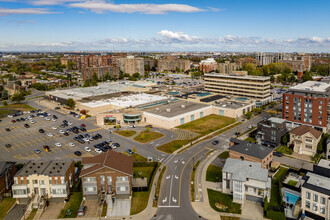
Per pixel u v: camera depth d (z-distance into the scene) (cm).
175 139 14100
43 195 8606
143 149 12756
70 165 9250
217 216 7769
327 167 8650
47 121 17762
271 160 10750
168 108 18588
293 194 8812
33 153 12494
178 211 8019
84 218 7775
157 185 9475
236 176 8456
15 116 19300
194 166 10862
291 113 15338
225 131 15450
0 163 9500
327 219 7306
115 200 8669
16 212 8162
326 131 14362
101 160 9094
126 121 16975
